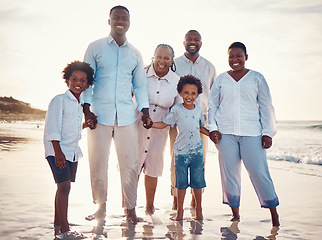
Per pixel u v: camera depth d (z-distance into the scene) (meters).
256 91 3.58
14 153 9.02
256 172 3.46
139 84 3.69
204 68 4.29
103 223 3.35
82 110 3.30
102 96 3.44
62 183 2.92
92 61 3.48
